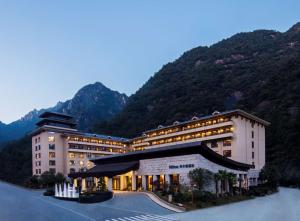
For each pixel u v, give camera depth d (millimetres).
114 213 41375
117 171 67750
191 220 34719
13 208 49188
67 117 131375
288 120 141750
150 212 41594
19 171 158375
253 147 93938
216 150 93188
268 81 187250
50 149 119125
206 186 54625
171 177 63156
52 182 103500
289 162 119188
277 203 52469
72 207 49438
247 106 178125
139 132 198000
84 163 126062
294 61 185875
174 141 108750
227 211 42094
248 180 78938
